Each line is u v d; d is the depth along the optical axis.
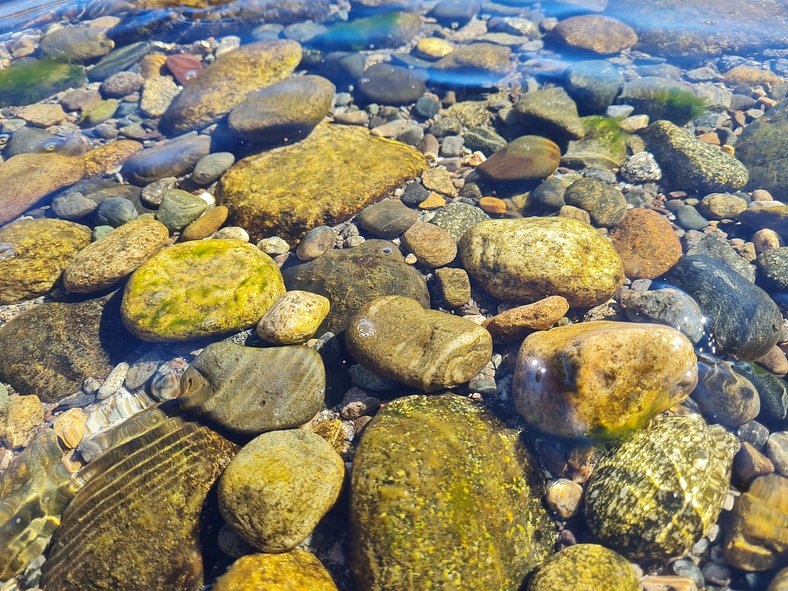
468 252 0.51
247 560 0.35
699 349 0.45
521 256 0.48
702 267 0.49
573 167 0.61
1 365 0.46
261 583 0.34
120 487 0.39
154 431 0.41
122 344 0.48
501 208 0.56
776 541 0.36
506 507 0.38
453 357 0.42
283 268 0.52
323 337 0.46
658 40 0.78
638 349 0.39
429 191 0.58
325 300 0.46
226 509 0.36
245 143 0.62
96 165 0.61
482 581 0.35
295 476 0.36
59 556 0.37
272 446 0.38
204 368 0.43
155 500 0.38
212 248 0.50
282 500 0.35
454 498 0.37
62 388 0.45
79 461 0.41
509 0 0.87
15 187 0.57
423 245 0.52
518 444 0.40
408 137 0.63
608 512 0.37
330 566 0.37
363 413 0.43
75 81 0.72
